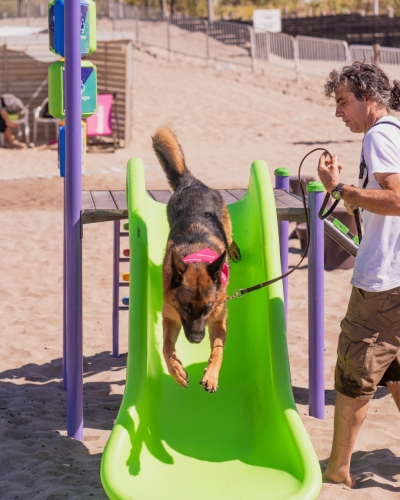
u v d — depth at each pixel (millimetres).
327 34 34000
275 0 53656
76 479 4535
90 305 8414
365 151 4055
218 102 24391
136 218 5051
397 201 3893
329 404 5883
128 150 19781
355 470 4648
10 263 9914
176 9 49188
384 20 32750
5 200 13734
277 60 29922
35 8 30141
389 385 4402
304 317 7969
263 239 5125
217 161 17625
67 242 5094
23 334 7438
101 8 30047
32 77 21297
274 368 4570
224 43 31172
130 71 19984
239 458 4434
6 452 4863
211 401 4906
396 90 4230
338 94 4242
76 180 5016
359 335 4172
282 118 23094
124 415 4250
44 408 5750
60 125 5523
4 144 20141
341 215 9617
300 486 3840
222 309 4730
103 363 6840
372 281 4090
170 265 4723
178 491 4125
